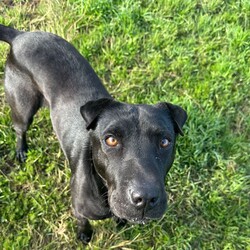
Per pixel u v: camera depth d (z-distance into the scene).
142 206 0.28
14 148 0.47
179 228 0.44
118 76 0.53
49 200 0.44
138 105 0.33
